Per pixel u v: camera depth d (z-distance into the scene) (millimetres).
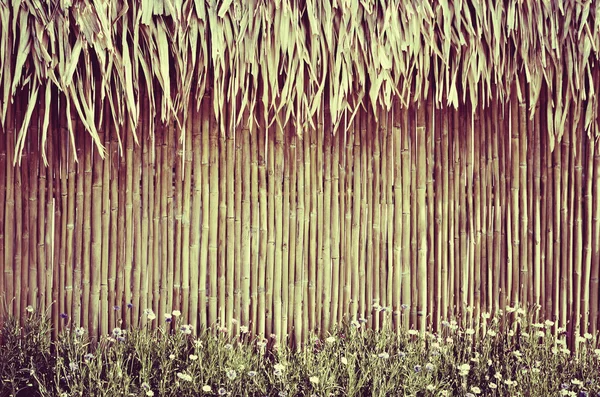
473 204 3980
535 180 4008
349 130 3871
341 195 3877
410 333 3846
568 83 3875
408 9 3693
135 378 3371
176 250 3754
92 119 3412
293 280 3855
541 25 3816
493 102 3973
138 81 3521
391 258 3924
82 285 3686
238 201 3795
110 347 3670
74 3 3355
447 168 3945
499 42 3799
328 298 3879
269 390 3420
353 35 3660
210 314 3785
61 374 3389
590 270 4035
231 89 3604
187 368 3354
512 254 4008
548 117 3938
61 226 3658
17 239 3605
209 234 3775
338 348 3650
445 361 3701
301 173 3840
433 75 3924
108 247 3709
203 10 3506
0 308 3596
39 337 3518
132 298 3719
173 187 3766
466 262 3975
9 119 3572
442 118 3939
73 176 3664
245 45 3576
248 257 3816
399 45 3695
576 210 4008
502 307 4008
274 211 3830
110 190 3701
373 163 3895
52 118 3633
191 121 3736
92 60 3504
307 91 3746
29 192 3615
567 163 4008
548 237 4020
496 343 3926
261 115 3803
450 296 3965
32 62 3404
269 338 3844
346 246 3889
